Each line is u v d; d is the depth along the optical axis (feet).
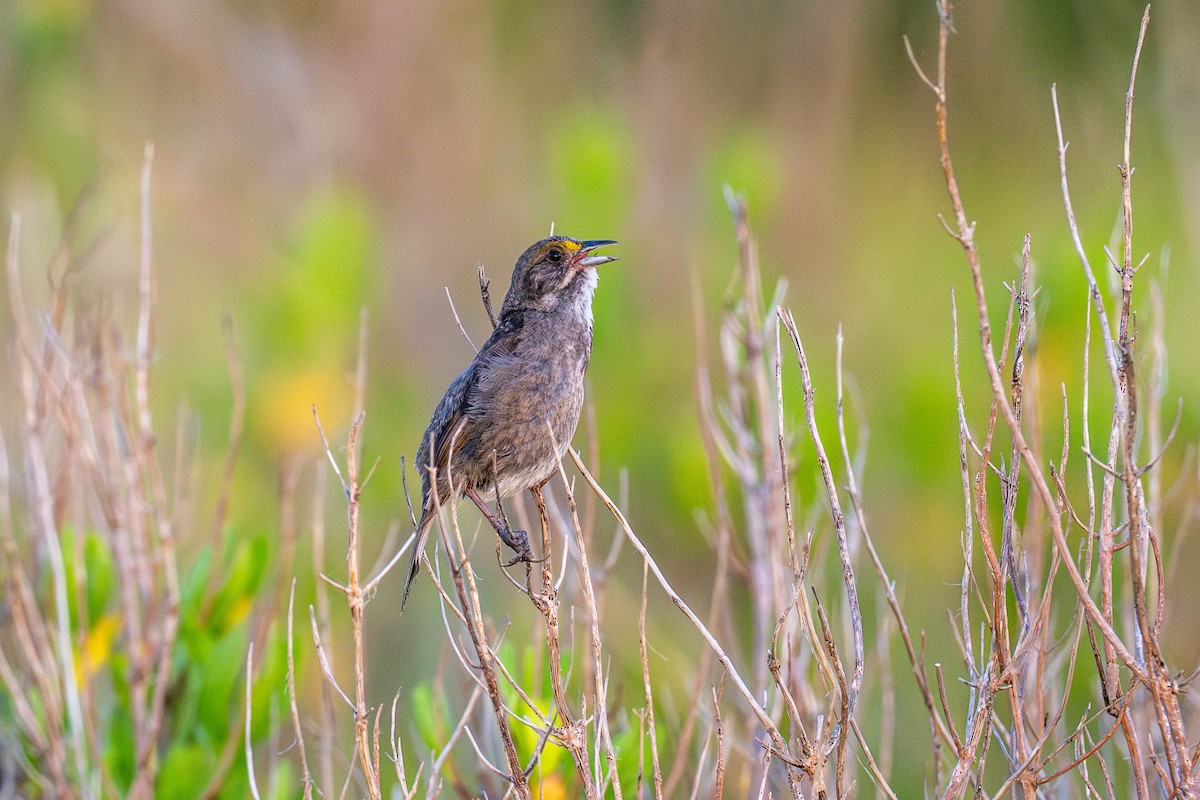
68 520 28.32
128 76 59.82
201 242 54.90
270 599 26.78
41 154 53.62
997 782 30.55
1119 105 60.49
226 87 60.34
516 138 62.08
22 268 37.06
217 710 26.32
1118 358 20.33
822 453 20.39
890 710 25.35
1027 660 22.36
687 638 38.52
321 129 60.03
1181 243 51.90
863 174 63.16
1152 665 19.35
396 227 57.98
